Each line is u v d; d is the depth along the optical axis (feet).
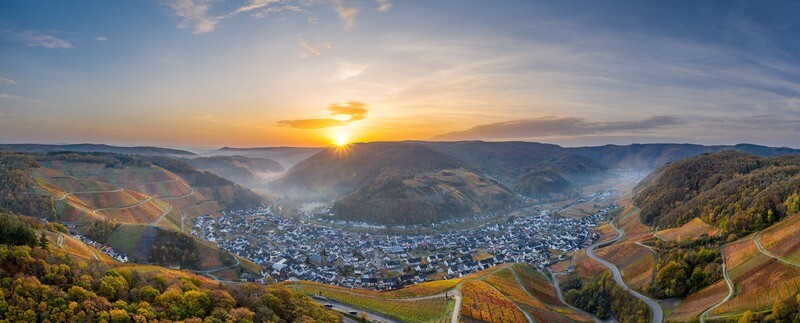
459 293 621.31
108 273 332.19
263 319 325.21
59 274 304.09
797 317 408.26
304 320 343.87
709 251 646.74
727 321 471.62
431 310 526.16
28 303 260.62
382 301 553.23
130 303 301.63
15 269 293.43
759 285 512.63
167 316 294.87
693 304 558.97
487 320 507.71
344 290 615.16
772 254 561.84
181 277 375.45
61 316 260.01
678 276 621.31
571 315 643.86
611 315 651.25
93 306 276.00
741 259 590.96
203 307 318.45
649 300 619.26
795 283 477.77
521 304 615.16
